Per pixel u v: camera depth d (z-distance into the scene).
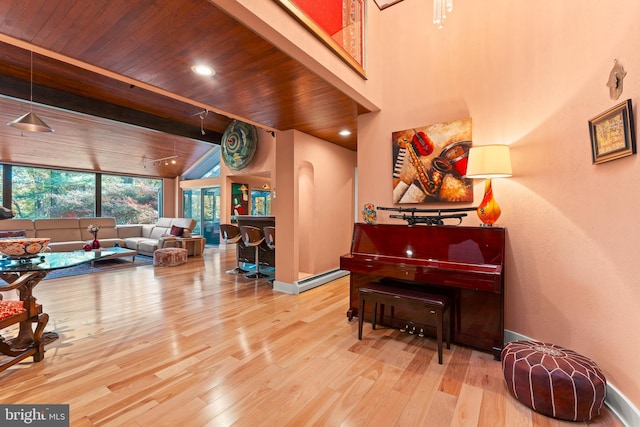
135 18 1.77
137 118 5.95
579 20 1.99
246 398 1.77
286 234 4.19
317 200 4.77
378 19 3.38
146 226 8.38
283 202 4.23
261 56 2.22
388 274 2.55
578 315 1.99
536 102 2.29
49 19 1.77
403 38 3.21
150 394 1.81
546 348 1.86
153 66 2.37
